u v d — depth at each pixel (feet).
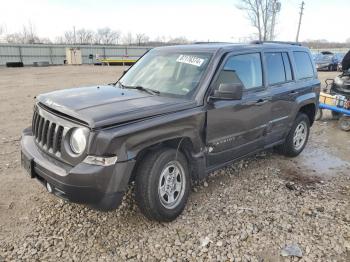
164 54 15.64
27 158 11.74
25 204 13.30
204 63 13.84
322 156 20.54
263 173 17.20
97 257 10.49
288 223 12.53
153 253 10.72
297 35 151.02
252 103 15.06
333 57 96.12
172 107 11.99
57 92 13.24
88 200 10.30
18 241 11.09
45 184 11.32
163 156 11.65
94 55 177.78
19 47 165.17
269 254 10.83
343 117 27.45
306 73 20.01
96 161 10.15
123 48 191.83
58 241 11.18
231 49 14.64
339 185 16.21
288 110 17.92
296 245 11.25
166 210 12.00
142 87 14.12
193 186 15.28
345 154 21.09
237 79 14.58
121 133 10.28
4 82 61.00
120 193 10.59
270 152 20.65
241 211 13.25
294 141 19.62
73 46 178.19
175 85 13.61
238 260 10.52
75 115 10.54
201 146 13.10
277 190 15.26
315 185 16.08
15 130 24.26
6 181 15.26
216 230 11.98
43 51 171.83
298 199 14.46
